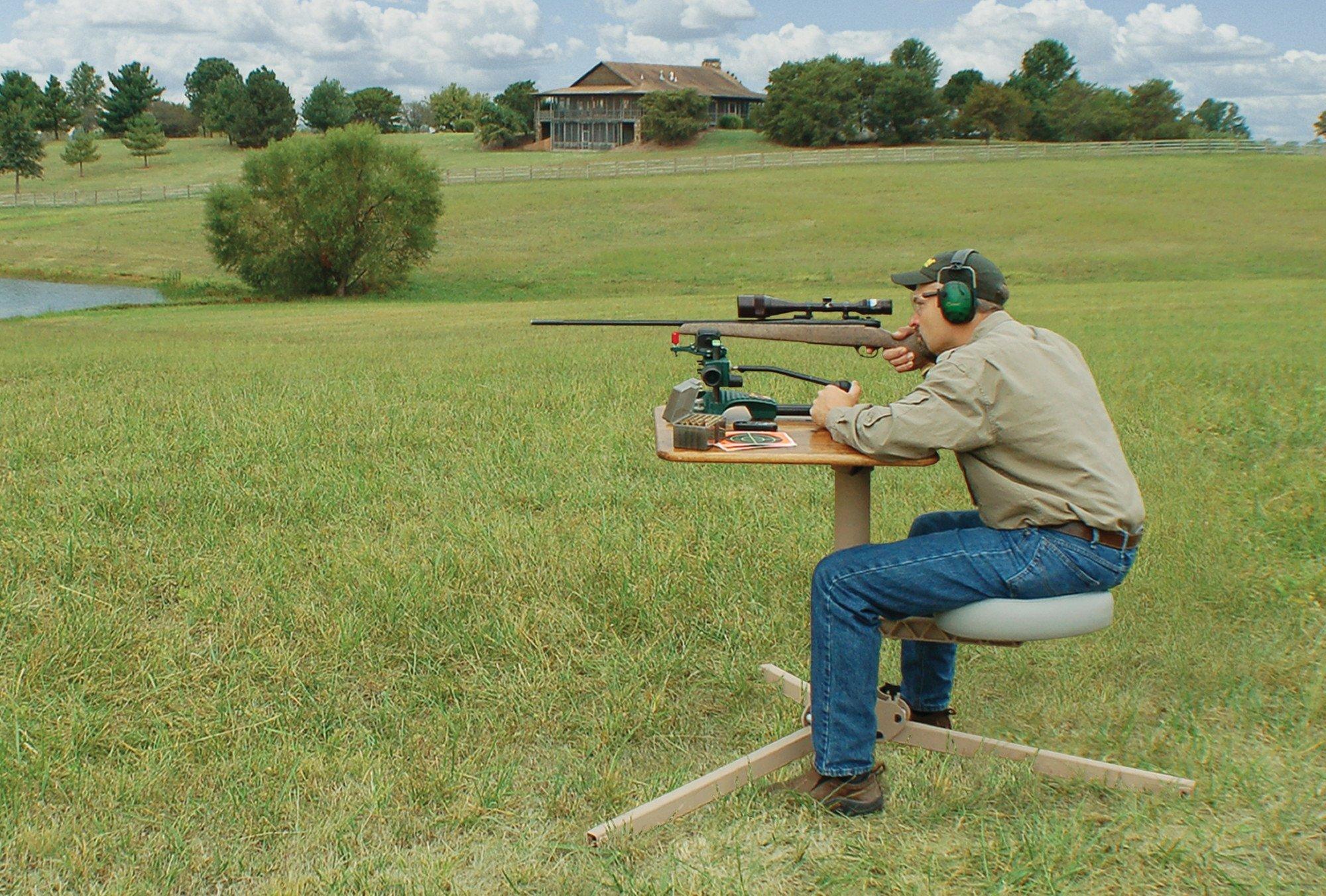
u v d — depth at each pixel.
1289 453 8.05
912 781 3.49
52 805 3.35
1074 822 3.13
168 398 10.54
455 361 14.76
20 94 161.00
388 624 4.57
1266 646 4.51
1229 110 174.50
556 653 4.44
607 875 3.00
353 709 4.00
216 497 6.49
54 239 69.62
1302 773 3.51
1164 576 5.21
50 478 7.07
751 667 4.34
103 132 165.88
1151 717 4.02
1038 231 60.19
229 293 54.25
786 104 117.50
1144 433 8.70
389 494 6.71
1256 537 5.91
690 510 6.39
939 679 3.74
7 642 4.43
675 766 3.67
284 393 10.90
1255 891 2.90
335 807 3.34
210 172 118.75
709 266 55.41
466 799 3.38
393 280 54.28
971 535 3.15
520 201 75.69
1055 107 127.69
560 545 5.64
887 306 3.55
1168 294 32.88
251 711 3.93
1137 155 89.44
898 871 3.01
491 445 8.05
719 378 3.64
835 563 3.20
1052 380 3.06
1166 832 3.17
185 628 4.59
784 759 3.42
